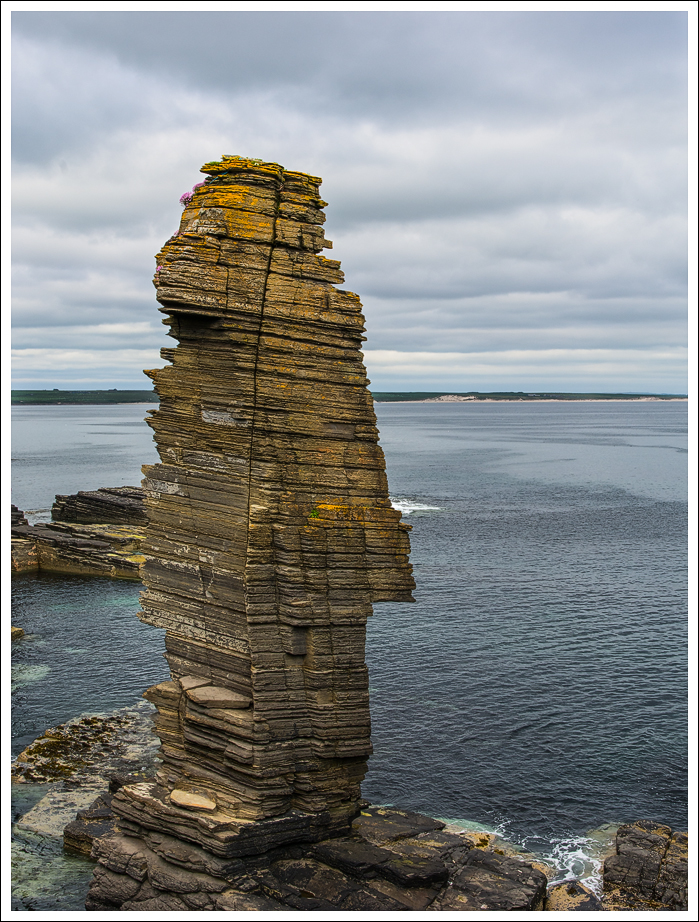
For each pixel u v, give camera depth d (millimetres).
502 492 167750
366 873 26766
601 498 157750
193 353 29672
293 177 29375
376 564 29578
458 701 54125
